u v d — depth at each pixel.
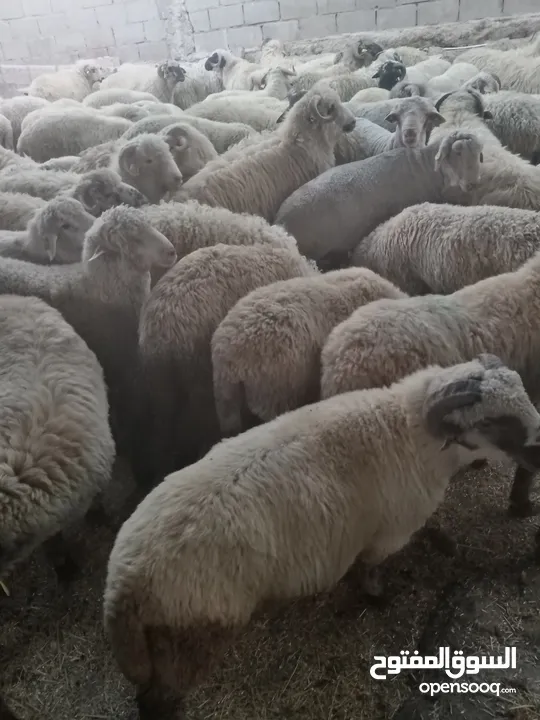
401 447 1.07
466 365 1.09
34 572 1.37
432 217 1.75
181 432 1.60
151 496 0.99
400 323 1.28
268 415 1.38
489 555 1.30
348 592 1.25
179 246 1.71
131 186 2.00
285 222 2.03
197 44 6.35
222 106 3.16
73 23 6.49
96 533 1.44
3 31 6.68
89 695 1.12
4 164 2.65
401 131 2.24
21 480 1.08
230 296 1.50
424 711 1.04
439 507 1.41
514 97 2.69
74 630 1.23
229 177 2.12
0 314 1.39
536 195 1.91
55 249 1.72
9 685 1.15
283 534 0.96
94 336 1.63
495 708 1.03
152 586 0.88
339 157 2.56
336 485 1.01
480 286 1.43
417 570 1.29
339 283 1.46
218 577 0.89
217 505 0.93
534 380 1.45
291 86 4.07
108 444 1.26
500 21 5.21
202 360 1.49
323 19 5.82
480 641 1.13
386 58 4.54
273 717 1.06
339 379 1.26
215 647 0.93
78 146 3.04
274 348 1.30
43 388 1.21
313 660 1.14
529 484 1.32
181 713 1.02
